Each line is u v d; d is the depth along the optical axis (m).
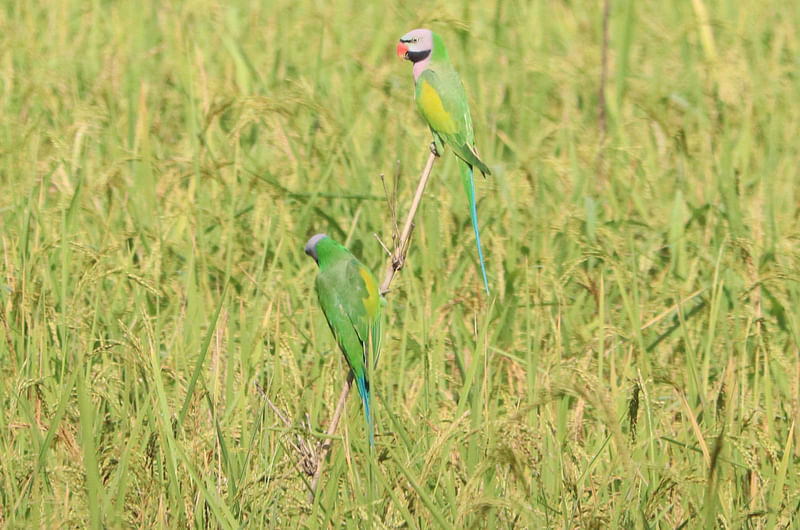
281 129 13.55
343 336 7.52
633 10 17.62
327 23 19.27
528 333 9.41
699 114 16.45
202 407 8.47
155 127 15.17
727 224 13.02
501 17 21.25
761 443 7.71
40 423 8.09
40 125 14.70
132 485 7.27
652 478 7.54
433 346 9.94
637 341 9.91
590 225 12.20
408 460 7.46
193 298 10.38
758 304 10.43
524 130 16.31
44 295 9.59
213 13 20.28
